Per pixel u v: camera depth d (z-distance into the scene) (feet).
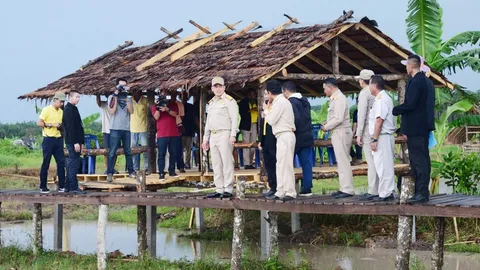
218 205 40.16
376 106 35.42
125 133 51.34
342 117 38.65
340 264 48.49
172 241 60.90
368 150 37.35
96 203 44.98
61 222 55.62
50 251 50.60
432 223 56.75
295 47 50.11
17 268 44.37
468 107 64.03
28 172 104.27
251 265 42.75
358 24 52.08
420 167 33.94
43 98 59.93
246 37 57.67
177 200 41.96
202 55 56.65
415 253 51.75
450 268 46.62
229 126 39.83
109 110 50.83
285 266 43.16
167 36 65.77
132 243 61.11
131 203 43.75
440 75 58.59
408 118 33.88
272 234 44.91
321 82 60.39
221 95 40.04
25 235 63.72
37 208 49.85
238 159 57.36
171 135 49.96
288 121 37.73
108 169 51.19
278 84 37.88
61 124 46.98
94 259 47.11
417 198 34.09
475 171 59.26
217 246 57.72
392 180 35.86
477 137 120.88
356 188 81.56
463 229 56.13
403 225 34.60
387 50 56.29
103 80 58.08
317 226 59.72
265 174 47.34
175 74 53.11
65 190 47.65
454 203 33.65
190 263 45.32
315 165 59.72
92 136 59.00
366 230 57.88
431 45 65.41
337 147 38.99
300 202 37.01
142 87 52.01
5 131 218.38
